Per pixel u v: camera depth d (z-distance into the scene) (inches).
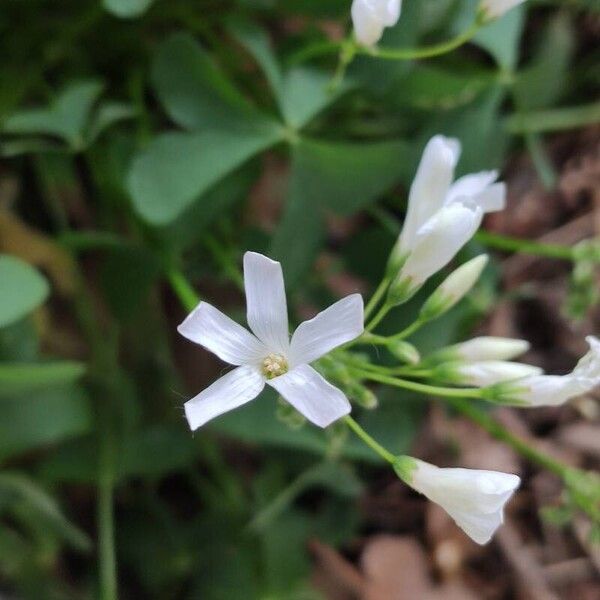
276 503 6.5
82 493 6.8
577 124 7.5
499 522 4.4
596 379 4.6
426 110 7.0
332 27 7.6
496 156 7.0
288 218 6.1
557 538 7.4
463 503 4.4
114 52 6.9
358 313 4.1
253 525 6.5
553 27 7.4
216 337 4.2
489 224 8.0
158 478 6.9
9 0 6.4
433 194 4.9
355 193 6.3
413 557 7.3
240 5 6.6
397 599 7.2
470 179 5.2
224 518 6.7
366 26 5.2
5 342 5.8
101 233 6.8
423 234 4.6
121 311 6.4
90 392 6.3
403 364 5.6
